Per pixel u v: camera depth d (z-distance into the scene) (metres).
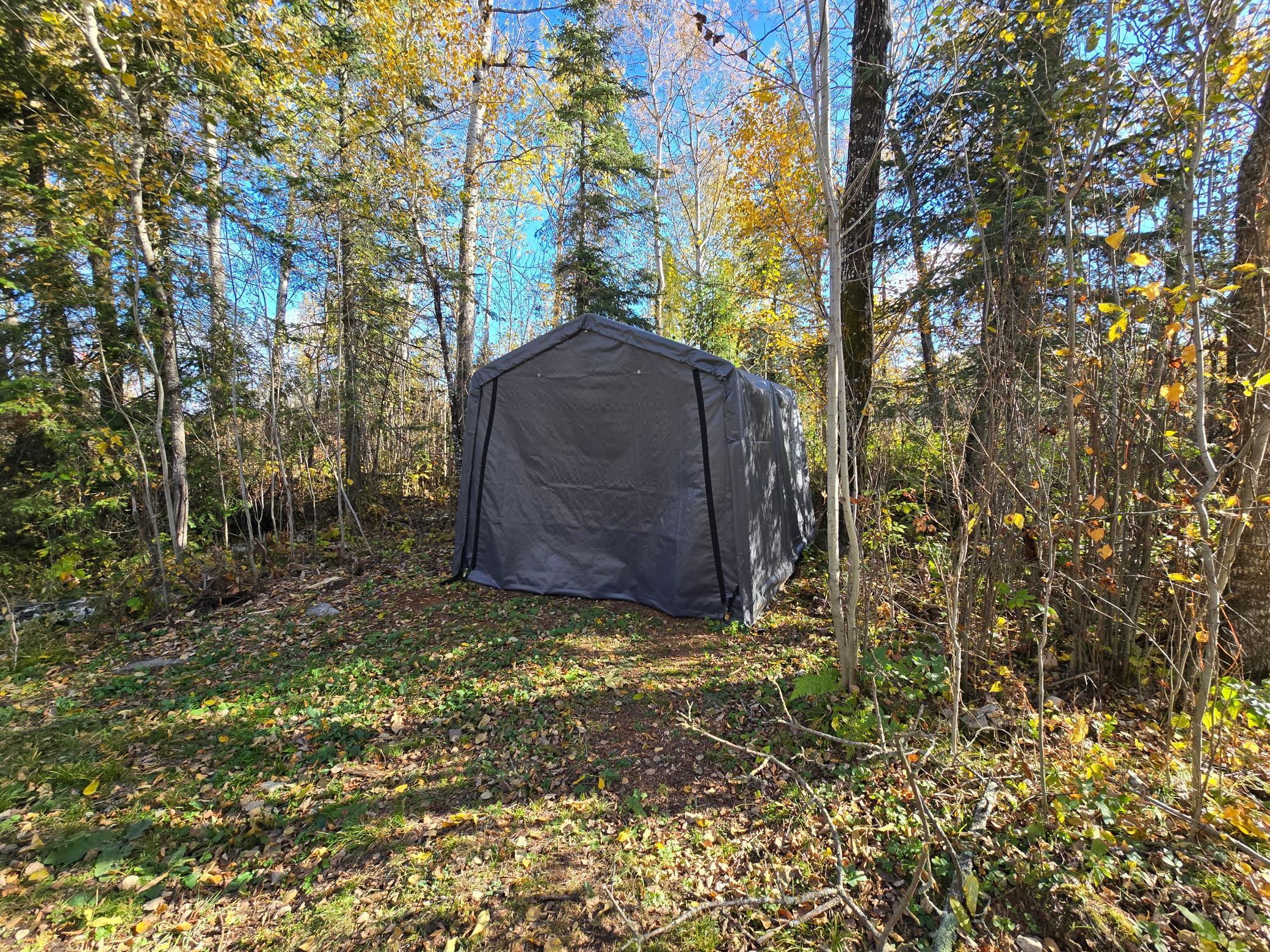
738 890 2.20
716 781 2.87
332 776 3.02
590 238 11.57
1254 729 2.54
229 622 5.27
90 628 5.13
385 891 2.27
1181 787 2.40
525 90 10.20
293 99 7.62
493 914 2.15
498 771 3.03
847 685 3.32
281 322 7.32
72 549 6.19
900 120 3.93
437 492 10.71
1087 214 3.36
